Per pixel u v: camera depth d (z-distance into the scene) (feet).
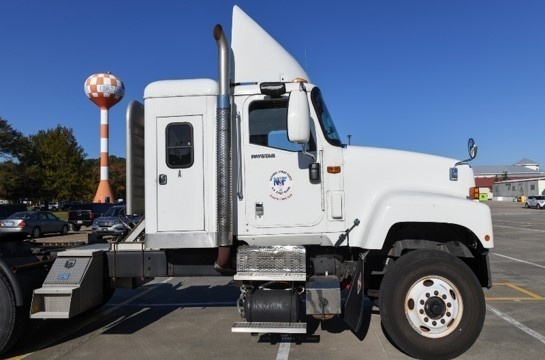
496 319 22.59
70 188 182.80
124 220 22.34
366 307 25.13
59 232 79.51
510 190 298.15
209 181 18.28
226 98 17.87
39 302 18.24
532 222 103.86
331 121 19.45
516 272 36.96
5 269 18.07
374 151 18.83
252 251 18.02
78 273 18.86
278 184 18.30
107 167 160.86
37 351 18.90
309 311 17.10
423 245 18.61
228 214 17.63
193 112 18.43
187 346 19.17
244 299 17.85
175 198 18.35
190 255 19.62
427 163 19.07
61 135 186.19
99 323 22.99
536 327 21.21
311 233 18.21
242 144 18.42
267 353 18.10
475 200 18.53
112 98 159.53
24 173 181.78
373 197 18.39
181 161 18.39
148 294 30.12
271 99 18.39
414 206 17.52
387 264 19.04
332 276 18.45
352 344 18.99
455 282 17.07
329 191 18.37
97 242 22.79
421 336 17.02
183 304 27.20
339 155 18.53
